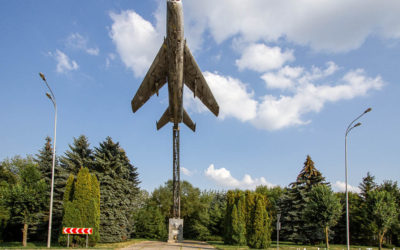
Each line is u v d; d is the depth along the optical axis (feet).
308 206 92.32
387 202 90.33
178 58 69.41
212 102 91.09
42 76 58.39
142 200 164.86
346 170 67.51
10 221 84.28
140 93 88.07
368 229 92.02
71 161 102.73
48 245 58.80
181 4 59.93
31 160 162.40
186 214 156.56
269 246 88.74
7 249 56.75
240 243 88.94
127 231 115.24
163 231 134.10
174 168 100.53
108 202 95.30
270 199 182.91
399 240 112.57
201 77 83.35
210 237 138.51
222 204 155.33
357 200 135.13
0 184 110.63
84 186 73.15
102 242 93.20
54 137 62.13
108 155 104.17
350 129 68.85
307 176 125.39
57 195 94.53
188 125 109.09
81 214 70.95
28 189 81.05
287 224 119.65
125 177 115.14
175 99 82.69
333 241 127.03
